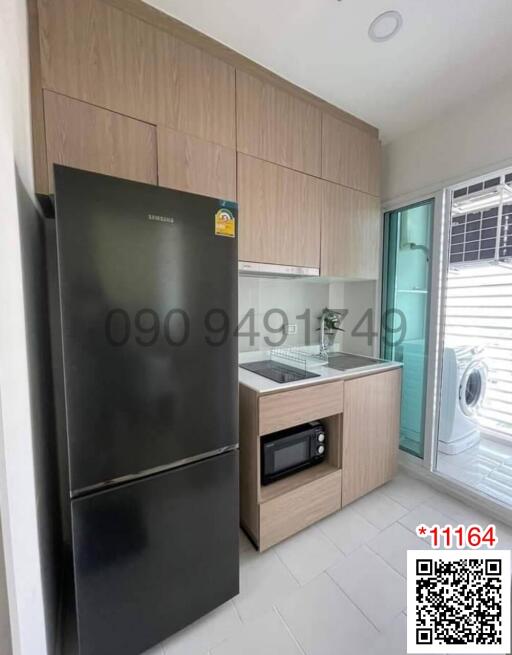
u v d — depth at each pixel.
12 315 0.69
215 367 1.15
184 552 1.12
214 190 1.48
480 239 2.71
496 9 1.25
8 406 0.63
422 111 1.96
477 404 2.68
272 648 1.11
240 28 1.38
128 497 0.98
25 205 0.91
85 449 0.90
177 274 1.04
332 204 1.96
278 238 1.73
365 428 1.94
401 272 2.36
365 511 1.87
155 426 1.02
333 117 1.92
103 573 0.96
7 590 0.60
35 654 0.78
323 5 1.25
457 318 2.94
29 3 1.05
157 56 1.30
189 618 1.15
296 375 1.78
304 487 1.65
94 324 0.90
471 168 1.84
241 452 1.61
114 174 1.23
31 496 0.80
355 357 2.46
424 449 2.22
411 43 1.44
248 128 1.57
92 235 0.88
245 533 1.65
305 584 1.37
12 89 0.76
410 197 2.19
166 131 1.33
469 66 1.58
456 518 1.80
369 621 1.21
